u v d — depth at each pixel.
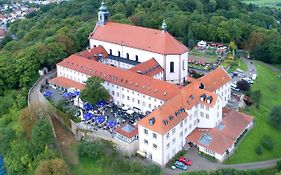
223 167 142.75
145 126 141.88
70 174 138.88
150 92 169.00
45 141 151.38
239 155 150.12
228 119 165.38
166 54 198.00
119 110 177.50
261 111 185.88
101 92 173.75
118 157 146.62
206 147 148.38
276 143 162.00
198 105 158.50
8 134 175.38
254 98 191.38
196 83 166.88
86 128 159.88
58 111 173.12
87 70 193.50
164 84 169.38
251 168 143.88
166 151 142.12
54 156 146.75
